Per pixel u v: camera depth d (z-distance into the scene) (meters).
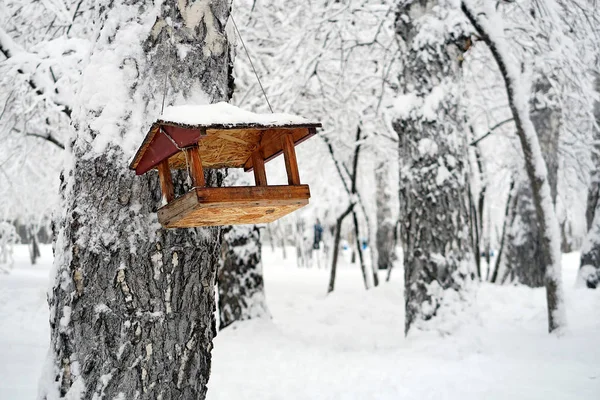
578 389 5.34
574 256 23.20
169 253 2.97
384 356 6.95
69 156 3.11
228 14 3.29
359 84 12.69
